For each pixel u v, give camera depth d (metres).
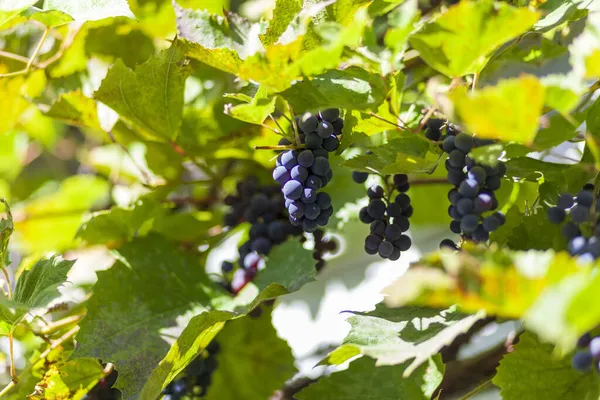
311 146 1.12
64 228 1.61
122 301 1.29
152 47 1.42
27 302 1.21
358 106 1.12
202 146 1.39
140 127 1.34
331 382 1.20
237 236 1.50
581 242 1.01
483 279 0.93
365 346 1.10
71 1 1.29
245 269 1.32
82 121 1.42
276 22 1.18
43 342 1.33
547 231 1.13
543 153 1.19
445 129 1.15
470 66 1.07
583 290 0.88
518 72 1.25
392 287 0.95
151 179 1.45
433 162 1.10
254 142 1.39
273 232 1.33
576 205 1.05
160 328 1.27
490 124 0.99
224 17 1.21
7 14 1.26
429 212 1.50
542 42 1.23
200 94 1.42
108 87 1.27
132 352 1.24
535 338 1.11
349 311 1.14
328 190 1.39
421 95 1.26
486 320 1.29
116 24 1.39
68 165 1.76
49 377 1.28
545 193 1.14
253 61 1.10
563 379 1.10
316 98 1.12
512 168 1.14
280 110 1.15
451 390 1.30
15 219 1.59
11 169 1.73
